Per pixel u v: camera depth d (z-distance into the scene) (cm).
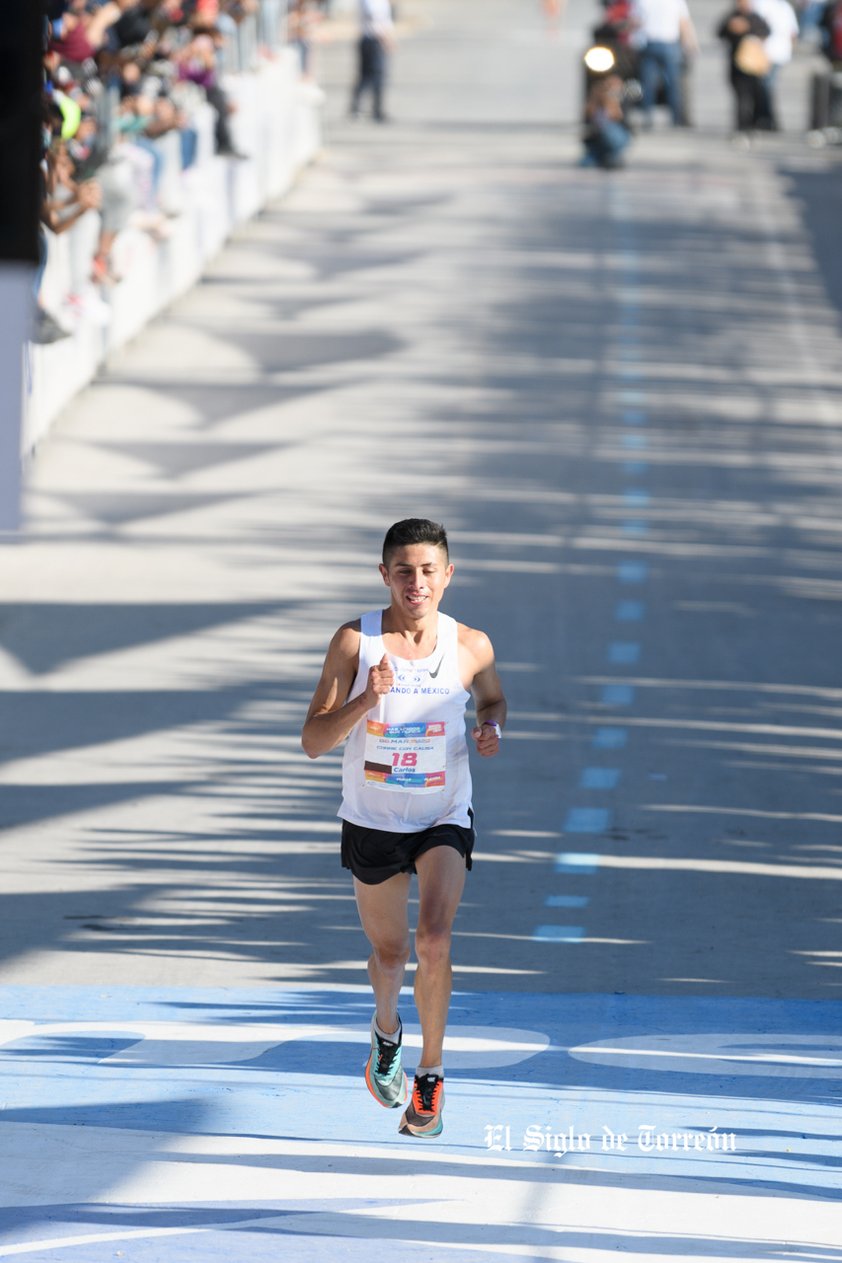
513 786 3953
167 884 3412
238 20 9188
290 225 10506
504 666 4712
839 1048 2683
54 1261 1986
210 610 5125
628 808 3841
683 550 5744
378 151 12950
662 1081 2539
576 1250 2030
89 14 5938
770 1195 2173
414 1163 2259
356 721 2214
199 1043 2681
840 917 3303
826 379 7925
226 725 4316
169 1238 2048
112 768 4038
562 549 5706
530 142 13388
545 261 9794
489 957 3086
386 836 2295
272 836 3672
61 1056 2622
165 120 8031
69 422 6981
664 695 4538
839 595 5391
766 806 3869
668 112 15038
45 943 3125
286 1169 2239
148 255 8262
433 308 8838
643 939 3184
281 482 6350
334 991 2930
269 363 7869
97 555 5588
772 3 13512
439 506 6109
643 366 7994
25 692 4512
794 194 11606
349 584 5362
